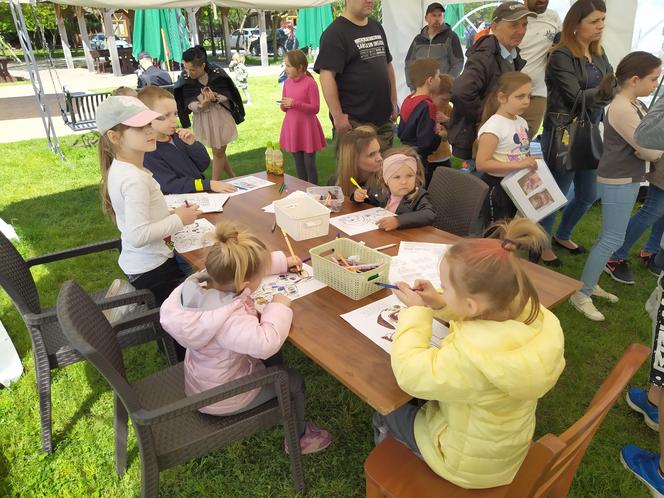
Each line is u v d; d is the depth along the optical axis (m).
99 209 4.79
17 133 8.17
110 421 2.19
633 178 2.48
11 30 20.77
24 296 1.89
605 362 2.48
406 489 1.27
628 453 1.89
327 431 2.05
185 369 1.63
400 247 1.98
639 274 3.30
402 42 6.96
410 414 1.40
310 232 2.09
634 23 4.83
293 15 25.58
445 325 1.45
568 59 2.93
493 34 3.04
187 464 1.95
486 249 1.08
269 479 1.88
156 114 1.93
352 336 1.42
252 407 1.60
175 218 2.04
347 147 2.55
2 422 2.18
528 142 2.75
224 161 5.25
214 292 1.45
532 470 0.96
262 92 12.47
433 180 2.54
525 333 1.08
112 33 16.14
